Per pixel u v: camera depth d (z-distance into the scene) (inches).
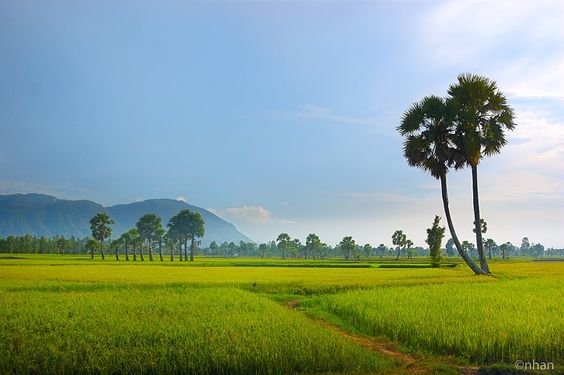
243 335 593.3
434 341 606.5
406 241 6668.3
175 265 3558.1
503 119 1756.9
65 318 716.7
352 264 3782.0
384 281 1457.9
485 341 564.1
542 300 909.8
